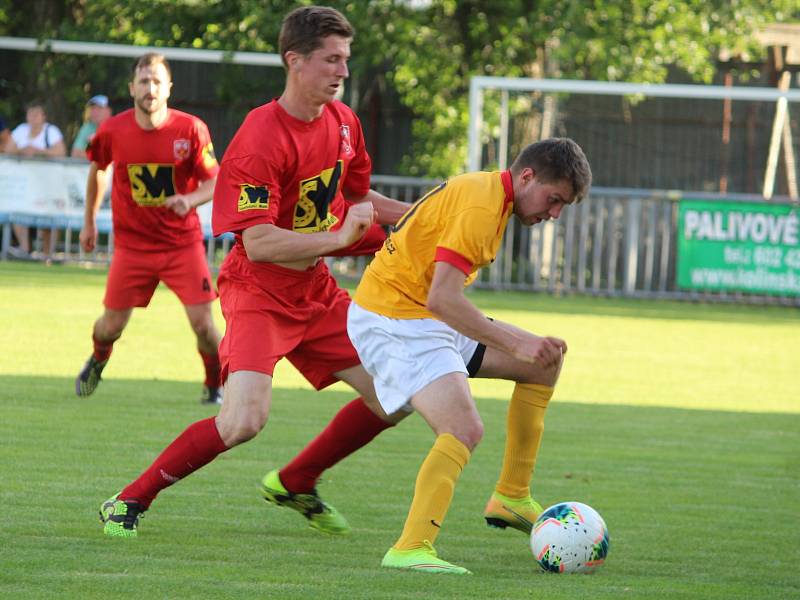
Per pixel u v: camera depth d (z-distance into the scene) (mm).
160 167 24531
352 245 16078
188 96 70000
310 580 12992
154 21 69375
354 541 15477
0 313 39562
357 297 15164
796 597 13242
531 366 15750
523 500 16031
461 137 69438
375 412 15906
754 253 56625
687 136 66875
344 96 71438
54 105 69062
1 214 57125
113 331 25016
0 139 59188
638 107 67062
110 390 27109
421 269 14617
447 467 14008
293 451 21438
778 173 65062
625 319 49375
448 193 14266
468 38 70188
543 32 67000
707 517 17828
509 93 68000
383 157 72500
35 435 21500
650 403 29594
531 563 14641
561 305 53812
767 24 72812
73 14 71750
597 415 27531
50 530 15086
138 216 24609
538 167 13930
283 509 17203
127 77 68938
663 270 58406
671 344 41938
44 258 58625
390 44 67500
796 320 52250
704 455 23172
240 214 15312
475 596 12508
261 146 15469
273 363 15539
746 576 14289
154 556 13945
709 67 70250
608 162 67500
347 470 20328
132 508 15008
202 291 24984
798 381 34500
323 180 16250
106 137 24516
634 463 22047
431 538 13961
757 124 66375
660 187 67250
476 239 13812
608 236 59031
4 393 25859
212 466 19984
